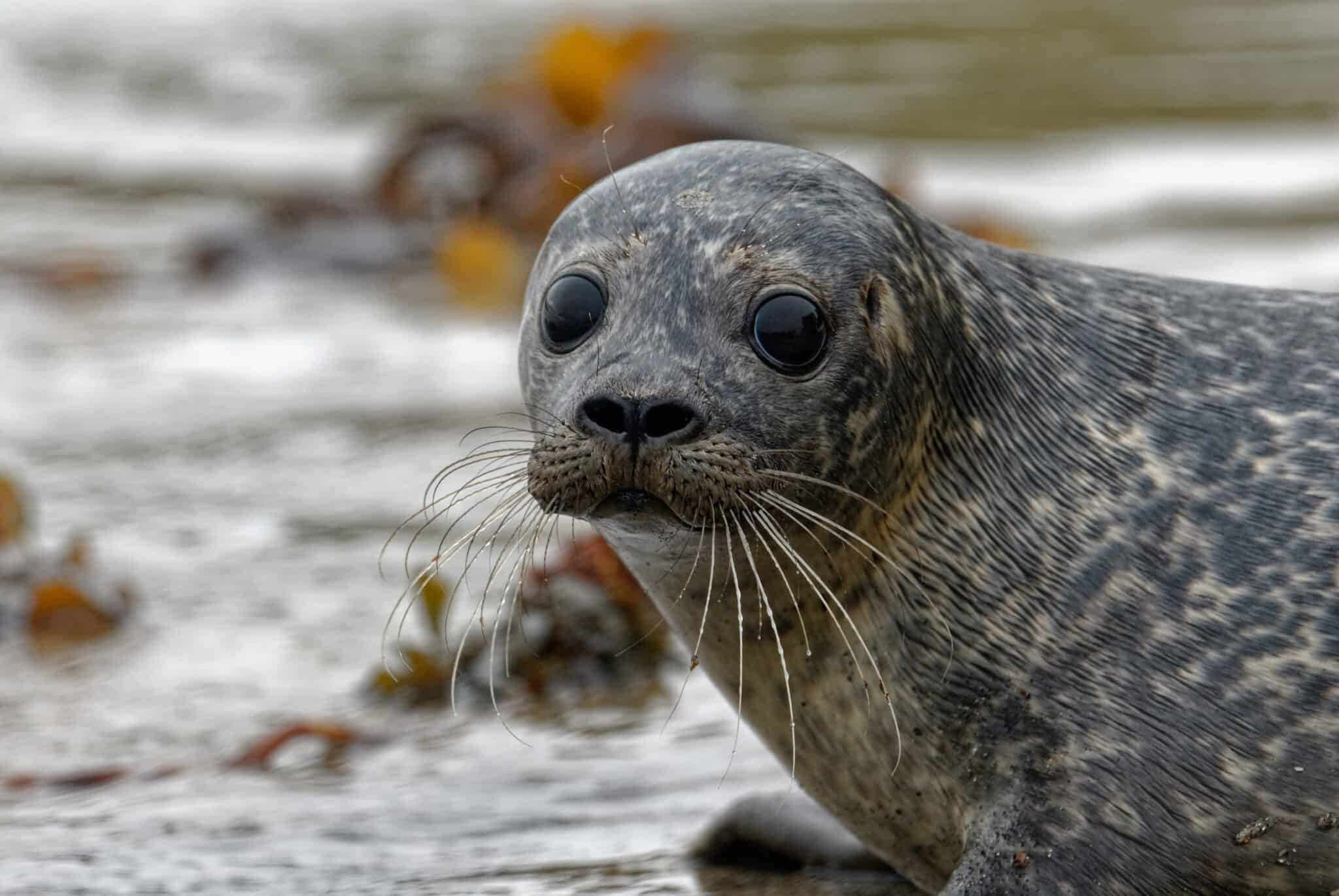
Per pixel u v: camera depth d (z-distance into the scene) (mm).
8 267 52062
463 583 28219
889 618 16281
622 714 23250
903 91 71125
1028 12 90000
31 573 28984
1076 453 16750
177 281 51438
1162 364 17219
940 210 51188
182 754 22328
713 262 15852
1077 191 56062
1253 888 15906
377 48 83312
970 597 16250
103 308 48812
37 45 86938
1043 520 16484
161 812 19938
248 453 36406
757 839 17938
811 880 17719
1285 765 15609
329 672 25375
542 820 19281
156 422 38688
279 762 21938
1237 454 16609
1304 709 15672
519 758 21609
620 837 18703
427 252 52750
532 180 52875
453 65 78500
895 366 16047
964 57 78250
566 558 25047
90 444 37344
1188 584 16141
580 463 15352
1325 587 15977
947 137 63594
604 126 52562
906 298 16234
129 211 59062
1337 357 17047
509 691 24234
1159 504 16469
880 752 16453
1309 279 45094
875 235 16219
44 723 23688
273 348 44750
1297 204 54062
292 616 27750
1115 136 63719
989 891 15602
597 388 15281
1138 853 15625
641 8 93375
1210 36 82188
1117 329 17469
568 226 16719
